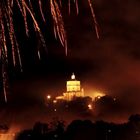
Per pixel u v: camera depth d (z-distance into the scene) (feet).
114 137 451.12
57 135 456.45
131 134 451.12
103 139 447.01
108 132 454.40
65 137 454.81
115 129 460.14
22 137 437.99
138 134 450.71
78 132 455.63
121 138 447.42
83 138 452.35
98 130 453.58
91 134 453.17
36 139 441.68
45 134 456.45
